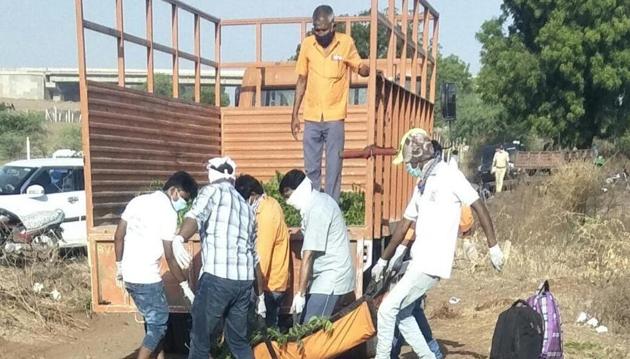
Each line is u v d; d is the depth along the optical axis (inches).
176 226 241.1
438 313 376.2
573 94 1261.1
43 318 337.1
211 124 362.3
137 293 242.1
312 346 236.4
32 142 1368.1
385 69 355.9
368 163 268.8
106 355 303.1
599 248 473.7
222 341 245.6
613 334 330.6
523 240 504.1
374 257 282.8
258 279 232.5
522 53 1293.1
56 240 408.8
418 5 368.2
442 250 227.1
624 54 1232.2
